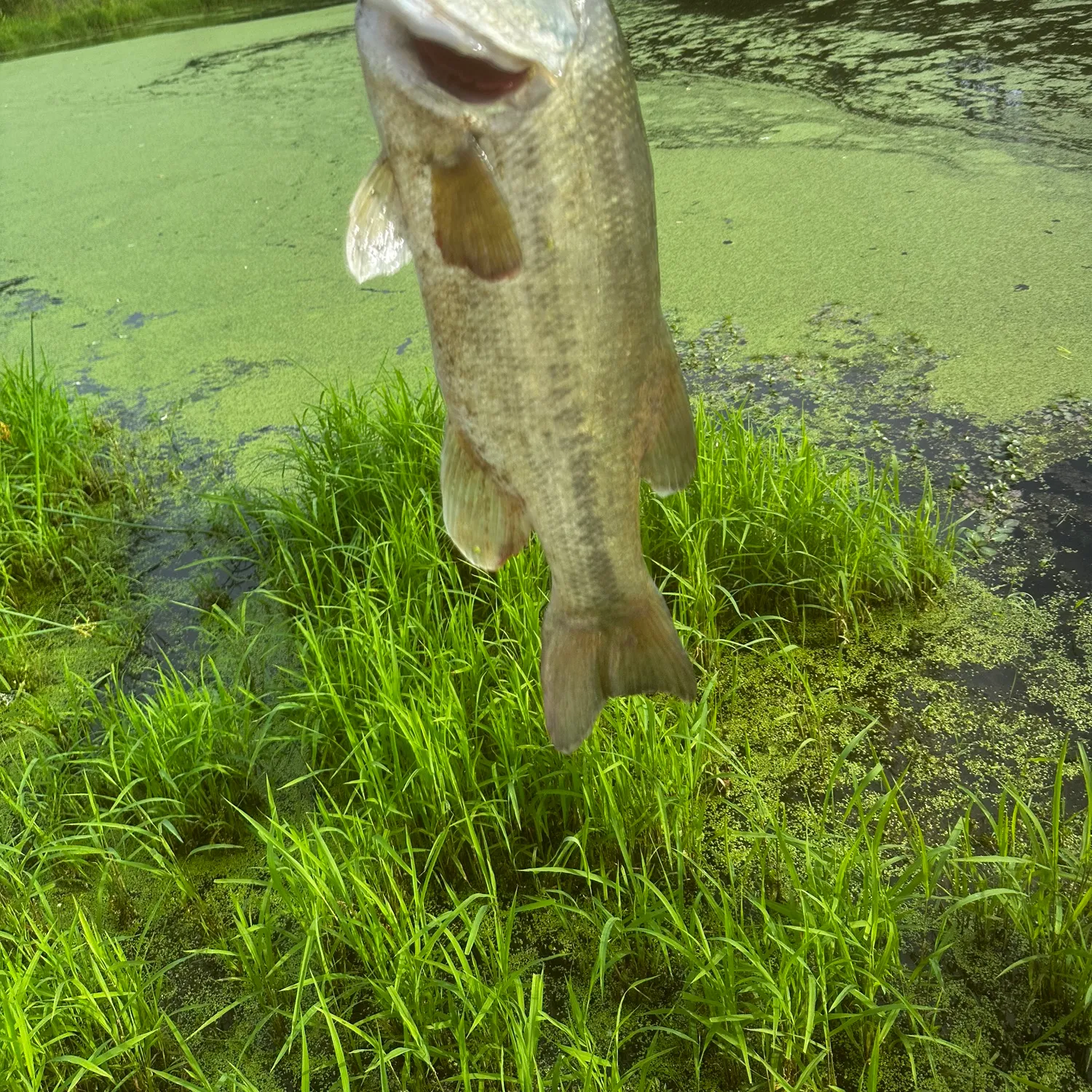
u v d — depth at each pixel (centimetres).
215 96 981
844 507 337
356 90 940
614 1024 235
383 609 326
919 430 402
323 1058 236
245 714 305
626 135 142
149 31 1495
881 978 217
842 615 326
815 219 557
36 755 320
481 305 149
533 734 275
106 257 652
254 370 508
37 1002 235
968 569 344
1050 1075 216
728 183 612
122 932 269
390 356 499
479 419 158
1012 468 379
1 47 1527
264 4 1579
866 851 261
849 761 288
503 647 305
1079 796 269
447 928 227
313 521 382
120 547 414
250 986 246
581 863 265
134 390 506
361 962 253
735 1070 220
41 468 430
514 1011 227
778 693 312
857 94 721
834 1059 223
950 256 504
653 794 266
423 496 364
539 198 139
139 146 857
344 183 718
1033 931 228
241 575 394
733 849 269
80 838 269
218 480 436
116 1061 233
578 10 135
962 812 269
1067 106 644
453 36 125
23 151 884
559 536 164
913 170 594
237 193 725
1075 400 405
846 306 483
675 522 336
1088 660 306
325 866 247
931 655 317
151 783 290
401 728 270
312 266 604
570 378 151
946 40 806
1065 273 477
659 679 175
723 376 448
